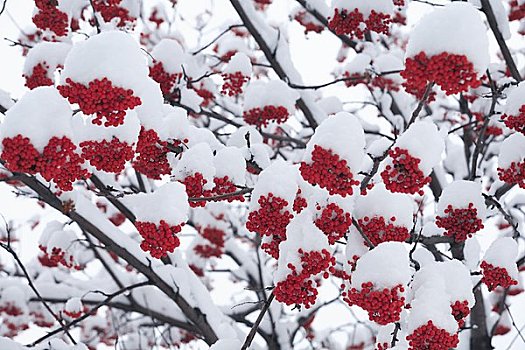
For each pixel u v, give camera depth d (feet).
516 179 13.00
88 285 25.91
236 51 24.44
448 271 10.53
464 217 12.80
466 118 25.63
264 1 26.50
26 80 15.80
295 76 21.33
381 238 10.69
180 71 18.43
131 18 19.79
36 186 14.69
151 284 18.45
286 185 10.39
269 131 25.84
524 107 12.12
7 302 23.97
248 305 25.09
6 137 9.29
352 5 17.58
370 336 30.09
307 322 28.09
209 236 26.30
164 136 11.78
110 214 27.58
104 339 30.01
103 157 10.11
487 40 9.39
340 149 9.55
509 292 25.90
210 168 11.52
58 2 17.11
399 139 10.12
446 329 9.67
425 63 9.55
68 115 9.71
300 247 9.88
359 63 21.70
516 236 14.06
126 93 8.97
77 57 9.07
